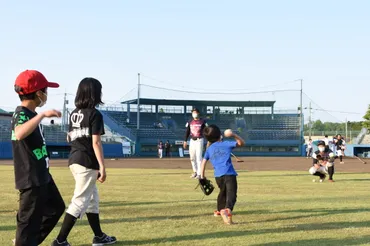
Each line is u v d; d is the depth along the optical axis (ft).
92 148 17.49
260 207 27.35
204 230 20.61
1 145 140.67
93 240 18.13
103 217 24.06
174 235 19.58
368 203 29.32
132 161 108.47
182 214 25.02
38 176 14.42
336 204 28.78
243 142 23.36
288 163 91.91
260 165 82.74
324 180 46.83
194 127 48.55
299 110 189.98
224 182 23.00
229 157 23.25
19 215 14.53
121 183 44.14
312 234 19.70
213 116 197.47
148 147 171.63
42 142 14.75
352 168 72.49
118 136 168.96
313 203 29.22
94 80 17.75
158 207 27.58
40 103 14.97
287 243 18.02
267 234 19.71
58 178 50.67
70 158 17.71
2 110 157.07
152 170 67.92
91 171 17.47
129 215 24.71
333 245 17.69
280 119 191.52
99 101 17.78
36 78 14.62
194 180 47.62
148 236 19.39
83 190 17.44
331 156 45.80
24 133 13.60
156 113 195.31
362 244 17.81
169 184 43.09
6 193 35.12
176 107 198.90
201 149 48.85
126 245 17.92
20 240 14.37
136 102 191.62
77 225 21.88
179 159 126.11
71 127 17.81
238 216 24.27
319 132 188.44
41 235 16.14
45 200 14.76
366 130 175.73
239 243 18.06
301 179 48.55
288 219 23.36
